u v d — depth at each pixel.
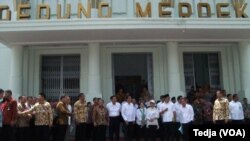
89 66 13.24
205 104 11.31
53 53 14.11
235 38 13.55
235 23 12.07
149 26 11.73
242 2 13.86
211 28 11.98
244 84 13.62
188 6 12.56
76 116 10.36
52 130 10.04
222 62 14.44
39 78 13.99
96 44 13.30
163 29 11.95
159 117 11.20
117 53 14.21
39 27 11.70
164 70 13.95
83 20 11.70
